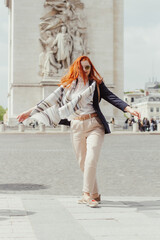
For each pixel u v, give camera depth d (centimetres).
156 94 17275
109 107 5475
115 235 610
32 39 5431
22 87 5422
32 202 883
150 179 1333
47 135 4341
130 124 5694
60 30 5422
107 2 5553
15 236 605
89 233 623
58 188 1163
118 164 1728
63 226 666
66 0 5438
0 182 1273
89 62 865
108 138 3812
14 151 2356
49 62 5334
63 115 851
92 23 5528
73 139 884
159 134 4775
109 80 5556
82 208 820
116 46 5691
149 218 723
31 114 859
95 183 877
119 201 909
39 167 1630
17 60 5428
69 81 863
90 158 843
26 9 5434
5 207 820
